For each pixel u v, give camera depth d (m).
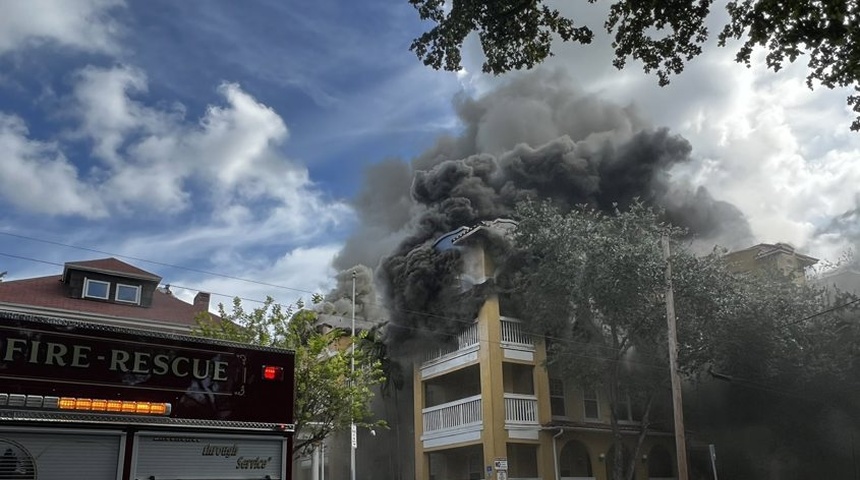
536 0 8.52
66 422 4.59
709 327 22.20
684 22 8.16
